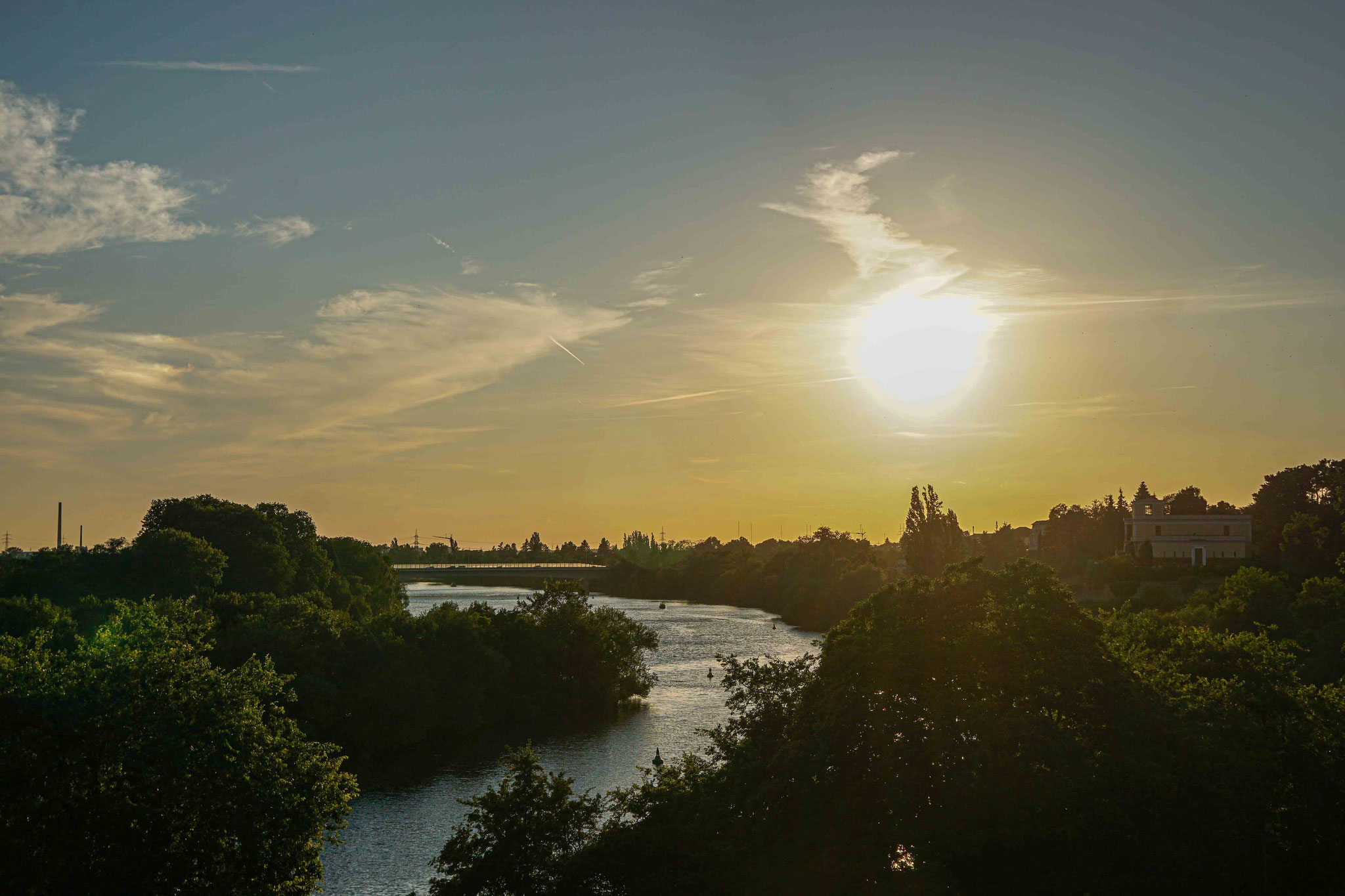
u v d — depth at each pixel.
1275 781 40.62
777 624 194.38
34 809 34.22
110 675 38.03
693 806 39.41
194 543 106.38
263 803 37.75
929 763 34.38
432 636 92.62
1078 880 34.97
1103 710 35.97
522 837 39.72
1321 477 147.62
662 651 144.12
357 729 81.12
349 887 51.44
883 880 34.78
